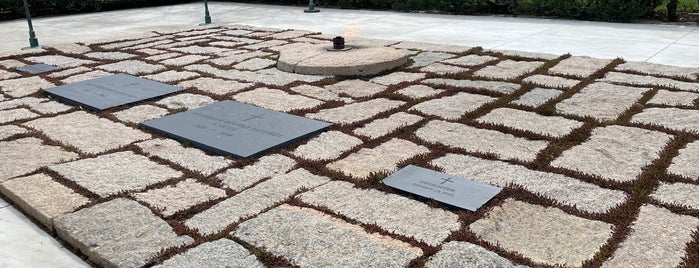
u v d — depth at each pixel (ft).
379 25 34.81
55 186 11.18
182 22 38.86
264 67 22.09
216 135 13.82
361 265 8.17
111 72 21.76
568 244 8.72
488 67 21.22
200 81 19.86
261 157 12.55
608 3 33.76
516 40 27.91
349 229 9.18
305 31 31.99
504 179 11.09
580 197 10.24
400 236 8.98
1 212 10.74
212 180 11.44
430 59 22.99
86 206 10.30
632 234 8.86
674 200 9.96
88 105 16.89
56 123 15.52
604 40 27.27
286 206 10.05
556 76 19.48
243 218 9.78
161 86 18.98
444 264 8.11
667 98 16.38
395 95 17.44
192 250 8.70
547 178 11.07
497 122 14.65
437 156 12.41
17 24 40.50
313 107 16.35
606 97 16.67
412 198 10.39
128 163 12.37
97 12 47.62
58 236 9.78
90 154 13.01
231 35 31.09
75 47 27.99
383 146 13.12
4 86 20.06
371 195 10.50
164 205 10.35
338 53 21.98
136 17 42.86
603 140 13.07
